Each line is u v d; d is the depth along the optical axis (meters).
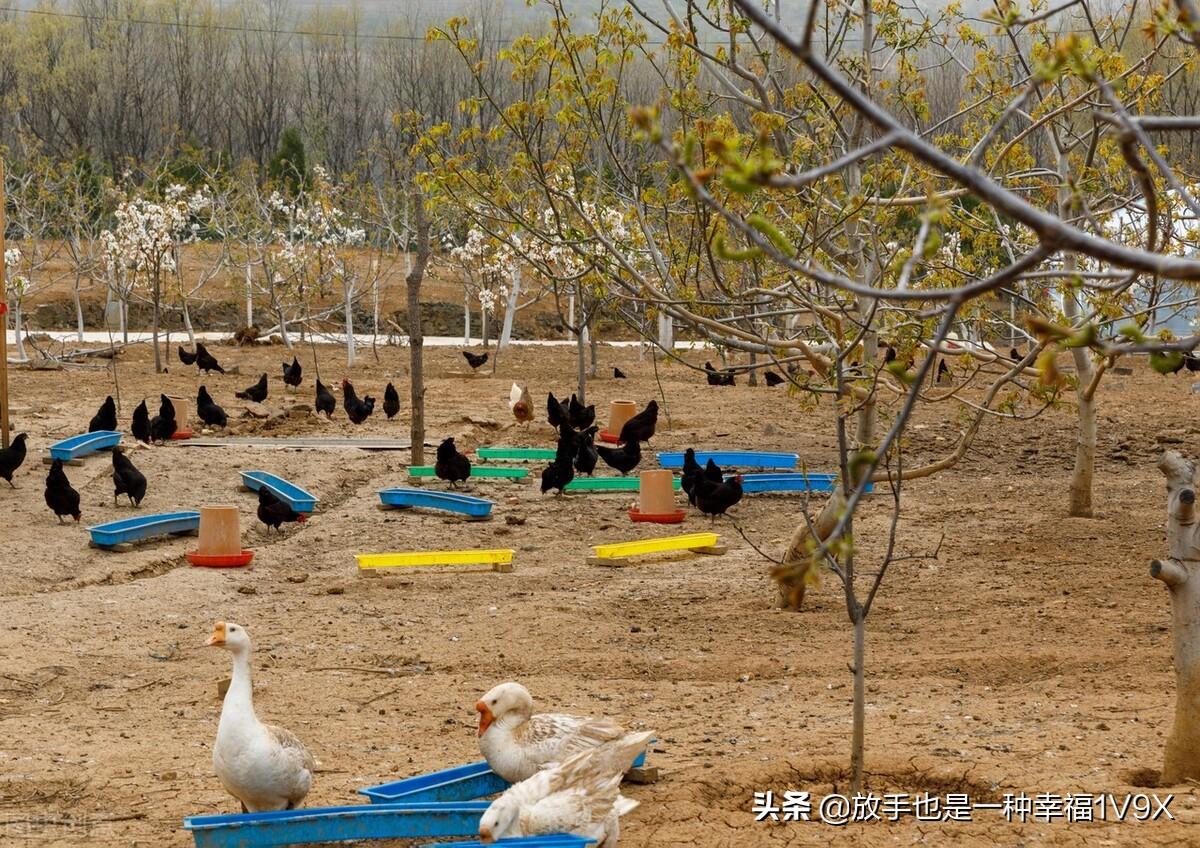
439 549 18.77
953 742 9.71
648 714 10.93
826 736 9.98
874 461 4.40
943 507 21.06
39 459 24.25
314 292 51.81
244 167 59.16
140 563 17.27
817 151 14.29
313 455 25.38
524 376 41.94
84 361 44.19
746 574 16.83
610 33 13.78
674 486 23.86
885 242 15.47
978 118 18.73
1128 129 4.41
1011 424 30.08
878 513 20.64
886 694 11.55
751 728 10.38
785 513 21.20
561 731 8.21
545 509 21.50
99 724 10.96
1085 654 12.49
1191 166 23.30
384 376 41.53
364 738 10.43
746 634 13.88
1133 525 19.22
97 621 14.44
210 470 23.48
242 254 63.19
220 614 14.95
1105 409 33.25
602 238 13.29
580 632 13.92
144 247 42.34
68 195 56.53
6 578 16.27
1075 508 19.78
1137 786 8.73
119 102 77.38
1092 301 13.66
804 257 13.80
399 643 13.59
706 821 8.18
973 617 14.32
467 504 20.67
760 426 30.67
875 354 15.19
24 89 73.44
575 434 23.55
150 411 31.33
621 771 7.25
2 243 23.05
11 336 50.66
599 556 17.48
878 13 15.12
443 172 14.26
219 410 28.73
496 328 58.12
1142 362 45.94
